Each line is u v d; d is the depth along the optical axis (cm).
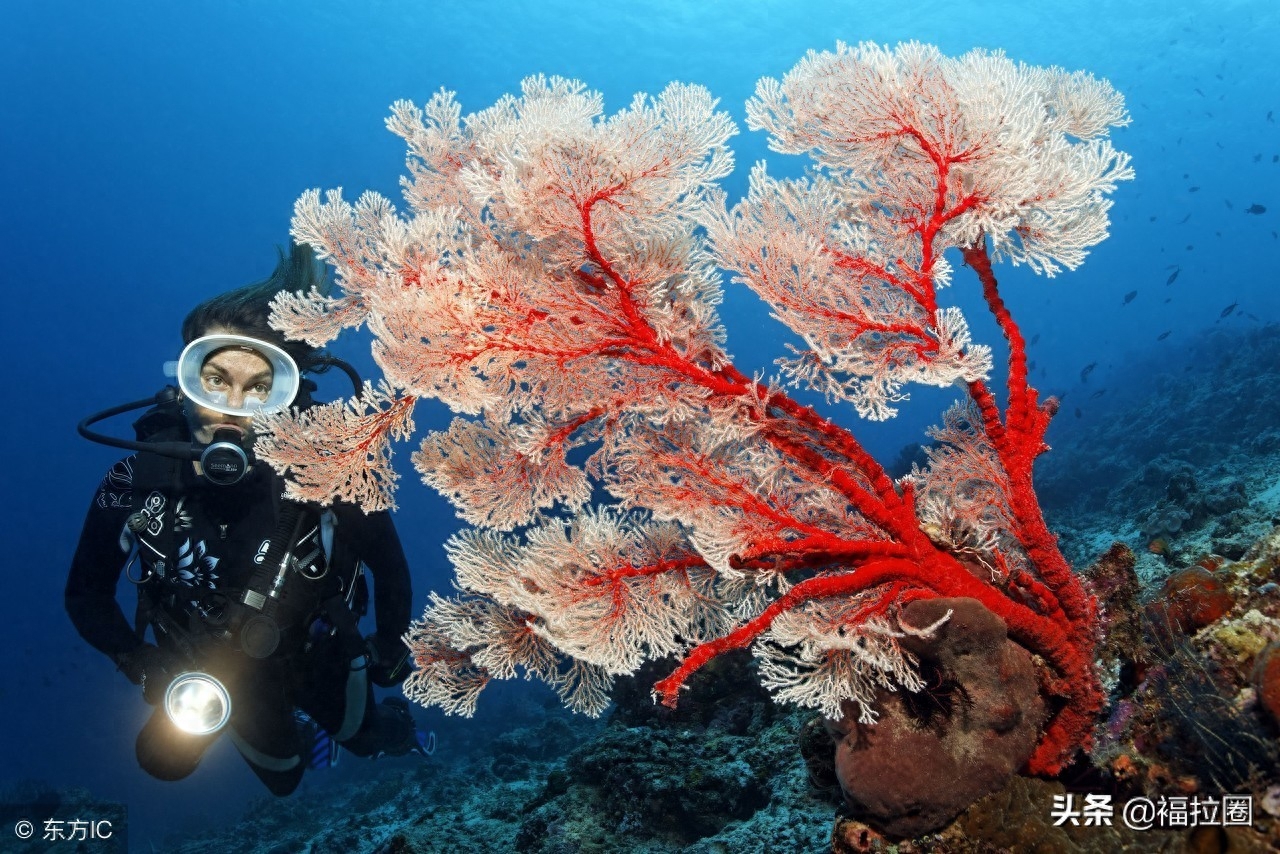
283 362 122
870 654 65
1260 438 311
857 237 73
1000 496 79
